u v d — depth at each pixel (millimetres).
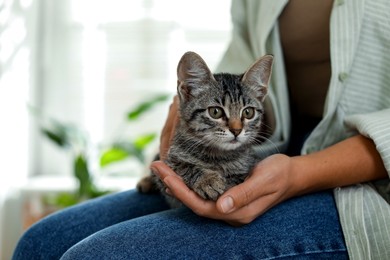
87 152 951
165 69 1058
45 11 1037
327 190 517
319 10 560
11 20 853
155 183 585
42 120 1044
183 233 459
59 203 928
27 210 960
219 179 483
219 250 448
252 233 460
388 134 473
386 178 505
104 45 1059
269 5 573
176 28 1041
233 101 551
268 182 458
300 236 464
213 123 545
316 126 577
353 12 527
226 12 1031
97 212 562
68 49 1059
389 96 529
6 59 839
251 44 621
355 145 505
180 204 536
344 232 468
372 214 469
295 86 622
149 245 449
